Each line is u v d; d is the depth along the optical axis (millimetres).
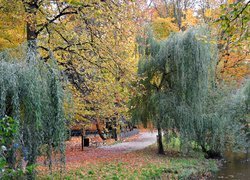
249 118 16938
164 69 16625
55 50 11156
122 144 23562
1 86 6633
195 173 13227
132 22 10984
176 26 23250
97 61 11266
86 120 16906
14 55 7523
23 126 6945
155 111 16469
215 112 16344
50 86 7602
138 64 16500
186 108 15672
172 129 16078
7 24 10305
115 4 10070
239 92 17453
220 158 17281
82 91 12273
